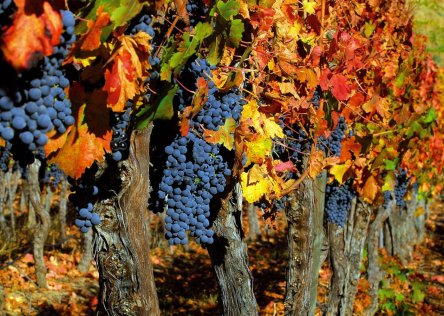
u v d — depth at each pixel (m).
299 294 4.57
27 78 1.41
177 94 2.46
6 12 1.38
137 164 2.28
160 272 10.59
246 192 3.09
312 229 4.49
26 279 8.78
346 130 4.75
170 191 2.45
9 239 9.96
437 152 8.52
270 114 3.22
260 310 8.42
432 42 21.30
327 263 11.67
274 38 3.29
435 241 14.71
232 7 2.25
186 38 2.16
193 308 8.70
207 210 2.62
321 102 3.77
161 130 2.47
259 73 3.21
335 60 4.02
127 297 2.39
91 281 9.41
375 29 5.49
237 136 2.75
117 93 1.73
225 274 3.67
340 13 4.64
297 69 3.33
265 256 12.13
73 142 1.74
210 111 2.47
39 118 1.44
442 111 9.04
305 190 4.37
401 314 8.66
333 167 4.24
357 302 8.45
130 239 2.34
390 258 10.97
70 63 1.73
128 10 1.72
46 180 8.26
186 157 2.46
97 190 2.21
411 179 7.92
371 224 8.49
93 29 1.61
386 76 5.70
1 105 1.38
